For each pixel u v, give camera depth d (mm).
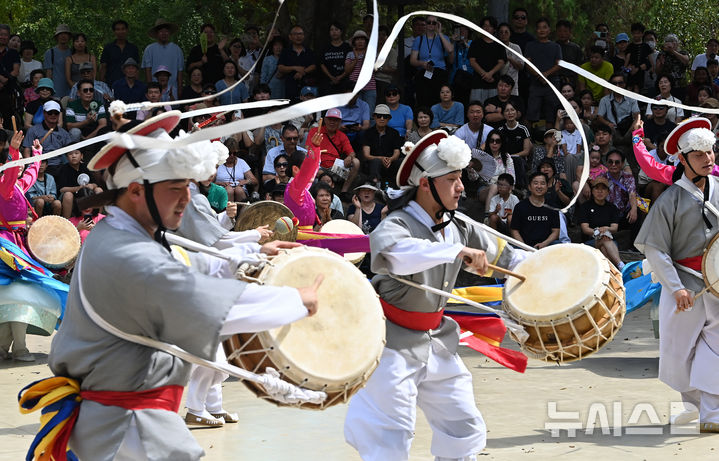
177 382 4641
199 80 21656
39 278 11750
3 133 17266
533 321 6438
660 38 41375
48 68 22359
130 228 4520
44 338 14234
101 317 4418
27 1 32656
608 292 6410
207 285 4348
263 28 33844
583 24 36812
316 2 27750
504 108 21219
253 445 7871
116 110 4625
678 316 8477
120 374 4441
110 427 4434
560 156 20609
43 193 17906
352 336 5113
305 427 8523
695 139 8102
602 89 23750
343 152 19953
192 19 30109
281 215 9570
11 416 8906
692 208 8281
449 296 6148
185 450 4527
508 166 19984
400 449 6078
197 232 7141
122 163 4480
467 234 6531
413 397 6137
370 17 22875
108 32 29984
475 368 11523
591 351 6469
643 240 8414
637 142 8891
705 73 23422
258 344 4875
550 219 17531
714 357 8266
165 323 4348
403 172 6203
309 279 5188
